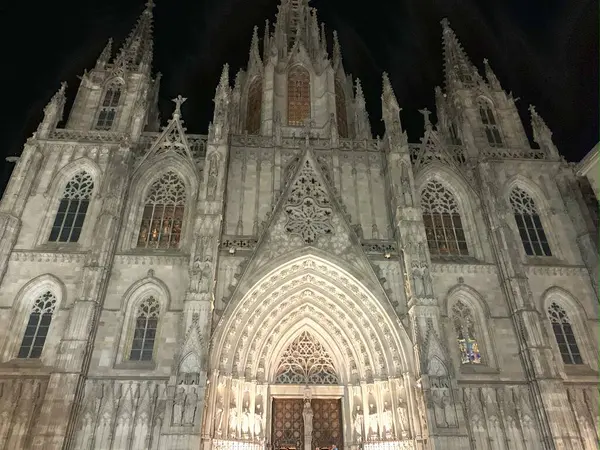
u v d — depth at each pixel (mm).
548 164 51094
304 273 41094
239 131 57062
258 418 37812
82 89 53469
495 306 41406
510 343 39656
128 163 45281
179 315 38531
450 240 46000
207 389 33875
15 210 42062
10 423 33562
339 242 42094
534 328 38906
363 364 39750
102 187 45281
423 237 40500
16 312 38188
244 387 37812
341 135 59875
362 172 47875
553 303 42938
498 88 59906
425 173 48969
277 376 40781
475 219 46438
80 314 36344
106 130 50781
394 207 43531
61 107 51281
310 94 58812
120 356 36906
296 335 42562
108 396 34844
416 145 51000
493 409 36719
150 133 49781
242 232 42875
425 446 33344
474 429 35688
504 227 44031
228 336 37594
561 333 41594
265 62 64000
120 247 41906
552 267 44000
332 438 39000
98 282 38062
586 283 43625
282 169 47219
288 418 39812
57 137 48250
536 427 36125
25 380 35188
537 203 49188
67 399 33062
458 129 55875
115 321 37969
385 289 39438
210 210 40281
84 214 44375
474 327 41188
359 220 44719
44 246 41812
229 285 39094
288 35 67688
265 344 40781
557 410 35656
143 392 35219
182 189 46438
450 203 48375
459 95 57562
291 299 41781
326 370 41344
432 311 36812
